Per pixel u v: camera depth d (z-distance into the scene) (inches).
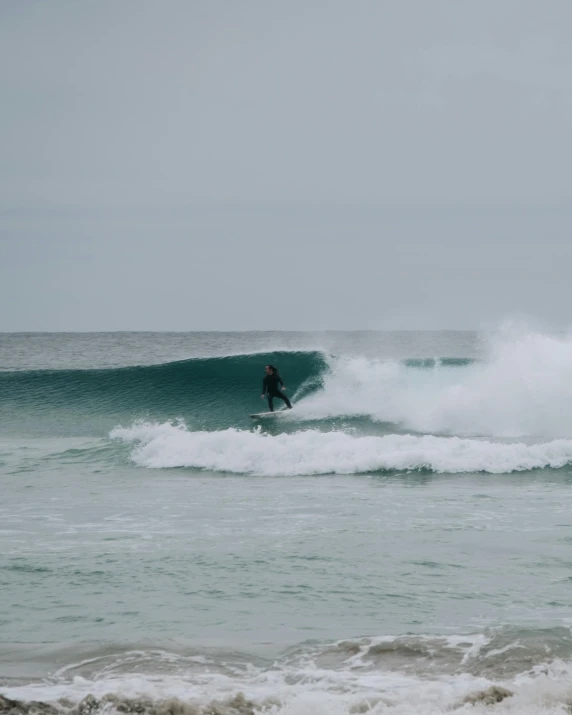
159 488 2239.2
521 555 1441.9
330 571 1355.8
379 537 1592.0
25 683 905.5
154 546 1533.0
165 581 1305.4
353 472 2466.8
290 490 2183.8
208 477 2433.6
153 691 863.7
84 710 826.8
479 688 858.1
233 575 1336.1
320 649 1003.3
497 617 1117.1
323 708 819.4
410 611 1151.6
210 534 1635.1
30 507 1956.2
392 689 876.0
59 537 1616.6
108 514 1860.2
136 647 1017.5
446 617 1123.3
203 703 836.6
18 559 1440.7
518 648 983.6
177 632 1075.9
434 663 947.3
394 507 1919.3
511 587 1255.5
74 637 1059.9
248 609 1168.2
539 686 853.2
